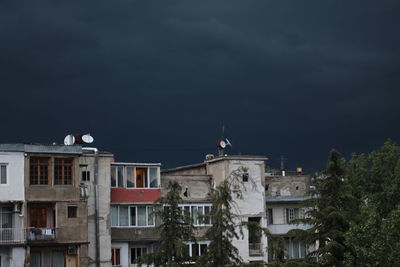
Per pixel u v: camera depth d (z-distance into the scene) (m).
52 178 61.28
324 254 59.53
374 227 54.59
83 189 64.00
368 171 84.06
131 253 69.00
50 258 60.62
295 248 78.88
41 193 60.56
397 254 52.41
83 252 62.41
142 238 68.50
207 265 51.22
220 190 53.16
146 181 70.31
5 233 58.34
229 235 51.66
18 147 60.06
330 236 59.84
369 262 53.75
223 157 74.56
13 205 59.56
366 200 79.81
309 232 61.47
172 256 51.94
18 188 59.62
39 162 61.12
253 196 75.06
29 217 60.72
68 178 62.31
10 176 59.47
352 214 62.34
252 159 75.81
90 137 70.31
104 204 66.56
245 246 73.06
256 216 74.81
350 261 55.56
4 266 58.25
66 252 61.22
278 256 51.91
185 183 73.88
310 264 58.28
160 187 70.94
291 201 79.38
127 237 67.94
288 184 80.75
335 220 60.47
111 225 67.56
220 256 50.91
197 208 72.62
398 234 53.88
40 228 59.75
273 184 80.06
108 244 66.00
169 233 52.19
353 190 63.03
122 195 68.69
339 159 63.81
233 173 74.56
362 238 54.75
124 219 68.50
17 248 58.38
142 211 69.25
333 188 62.66
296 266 56.38
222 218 51.72
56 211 61.03
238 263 51.66
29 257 58.94
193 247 71.56
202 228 71.44
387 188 78.06
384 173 83.44
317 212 61.34
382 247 52.91
